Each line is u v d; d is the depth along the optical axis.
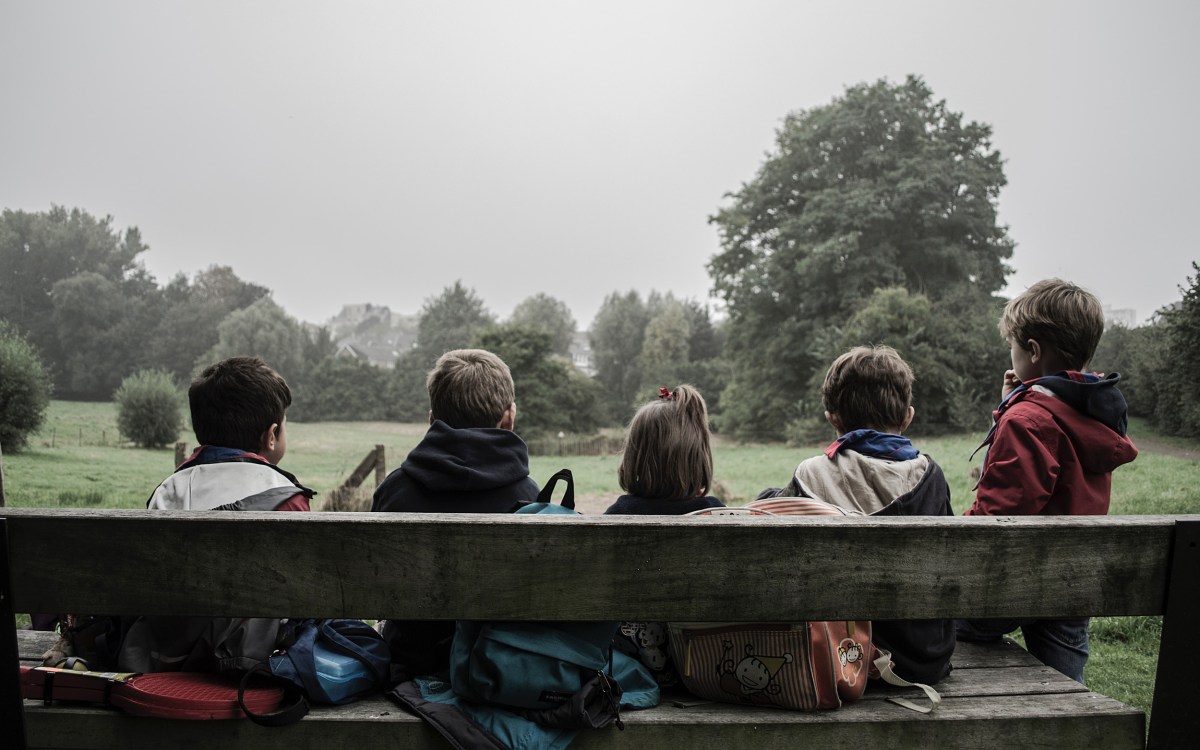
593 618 1.62
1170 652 1.71
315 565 1.61
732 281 57.06
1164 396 20.08
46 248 86.56
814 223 51.50
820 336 46.50
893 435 2.50
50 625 2.71
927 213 48.81
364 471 14.88
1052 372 2.63
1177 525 1.68
